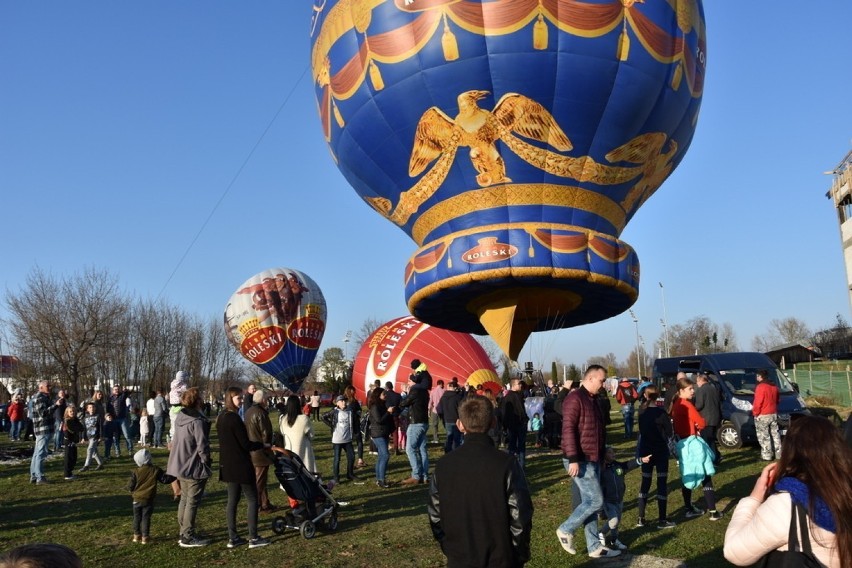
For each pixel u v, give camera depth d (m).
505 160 12.95
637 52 12.57
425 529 8.09
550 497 9.94
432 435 21.84
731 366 16.34
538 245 12.99
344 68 13.83
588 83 12.39
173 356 54.19
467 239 13.30
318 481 8.12
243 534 8.20
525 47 12.20
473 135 12.84
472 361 27.77
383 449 11.49
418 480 11.62
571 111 12.59
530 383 20.09
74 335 39.88
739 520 2.82
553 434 16.52
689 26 13.53
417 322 29.72
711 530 7.52
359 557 6.94
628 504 9.17
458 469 3.73
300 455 9.70
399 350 28.59
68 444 13.28
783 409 14.95
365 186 15.15
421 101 12.90
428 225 14.26
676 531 7.53
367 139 13.98
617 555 6.64
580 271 13.04
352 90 13.75
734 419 14.82
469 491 3.64
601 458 6.55
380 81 13.15
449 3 12.34
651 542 7.14
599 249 13.31
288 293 31.75
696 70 13.88
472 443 3.81
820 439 2.67
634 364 113.88
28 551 1.74
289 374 31.78
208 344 62.62
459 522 3.64
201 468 7.62
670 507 8.86
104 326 41.19
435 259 13.72
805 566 2.54
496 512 3.60
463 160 13.12
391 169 14.06
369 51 13.21
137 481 7.86
